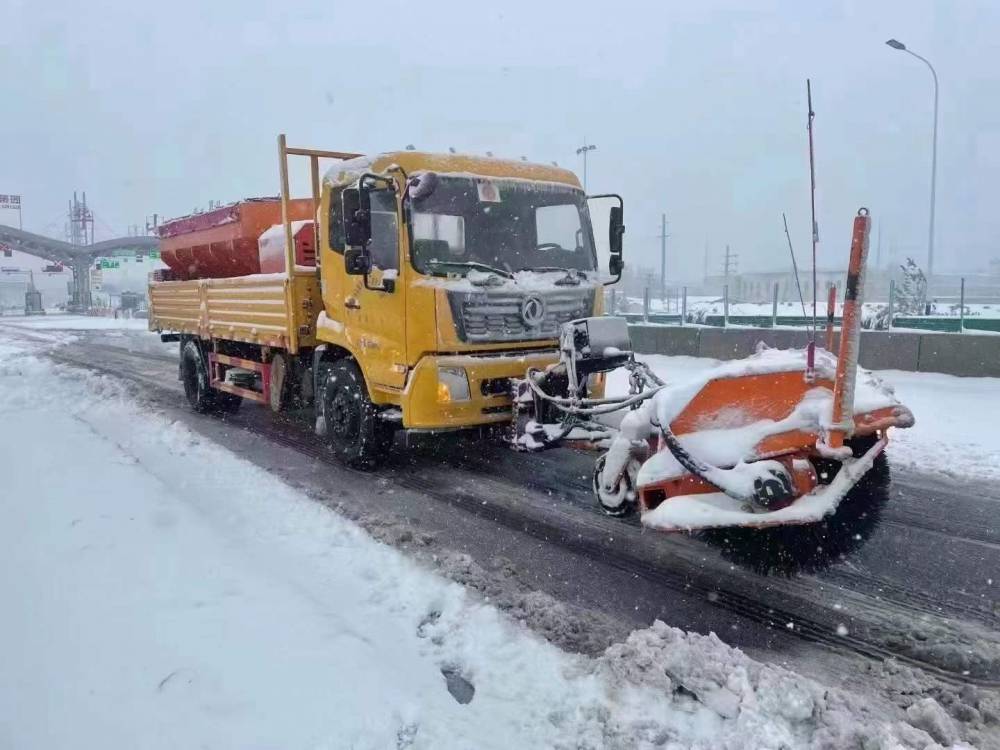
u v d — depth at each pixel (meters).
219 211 9.60
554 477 6.87
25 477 6.22
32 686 3.08
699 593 4.26
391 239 6.14
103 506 5.36
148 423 9.01
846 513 4.28
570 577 4.48
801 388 4.03
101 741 2.73
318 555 4.70
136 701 2.96
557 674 3.28
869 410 4.12
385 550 4.78
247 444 8.27
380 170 6.32
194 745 2.70
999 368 11.83
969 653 3.53
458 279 5.94
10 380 12.85
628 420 4.53
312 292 7.71
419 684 3.19
